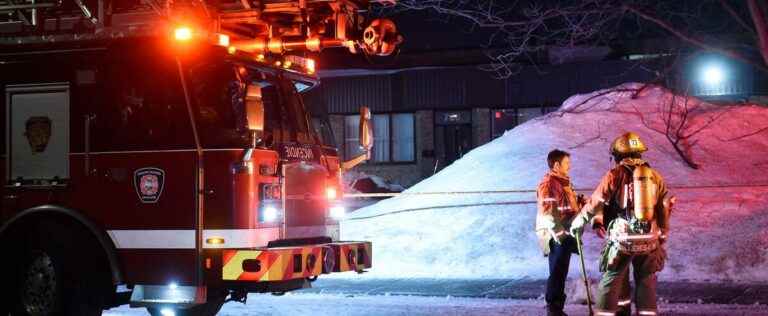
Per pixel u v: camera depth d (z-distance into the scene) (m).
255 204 10.75
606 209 10.67
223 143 10.73
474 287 16.20
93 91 11.20
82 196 11.14
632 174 10.41
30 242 11.33
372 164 48.16
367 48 11.86
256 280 10.50
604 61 44.06
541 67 45.31
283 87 12.03
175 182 10.82
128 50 11.09
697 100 28.19
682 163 24.00
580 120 26.91
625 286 10.85
